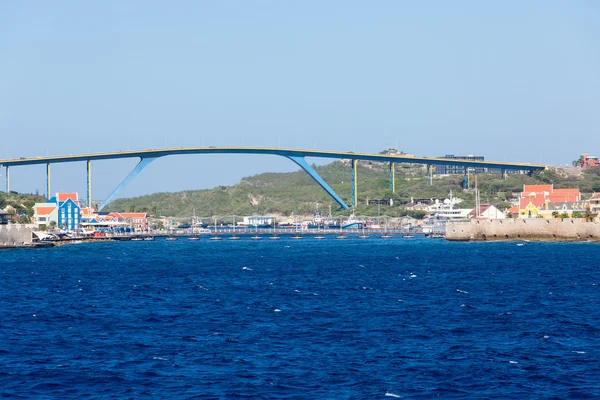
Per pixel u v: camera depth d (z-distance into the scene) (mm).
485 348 71438
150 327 83625
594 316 86688
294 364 66312
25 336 79312
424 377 62188
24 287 124875
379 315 89375
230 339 76500
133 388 60062
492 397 57312
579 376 62031
